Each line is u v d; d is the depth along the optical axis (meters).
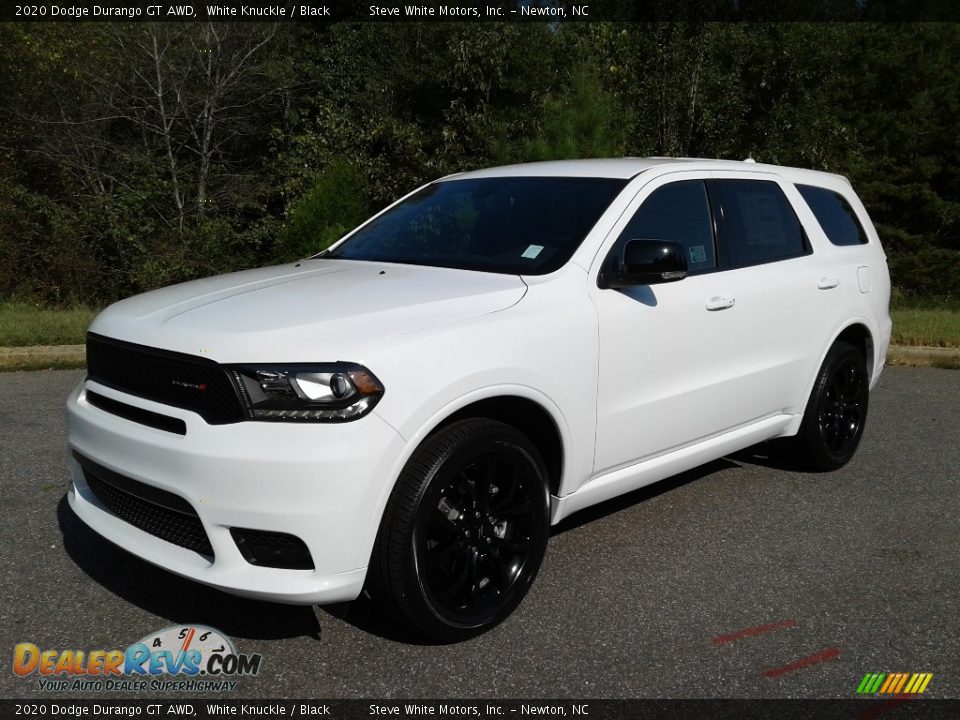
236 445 2.81
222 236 18.09
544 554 3.66
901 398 7.56
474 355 3.17
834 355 5.18
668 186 4.27
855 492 5.02
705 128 19.06
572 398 3.55
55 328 9.52
